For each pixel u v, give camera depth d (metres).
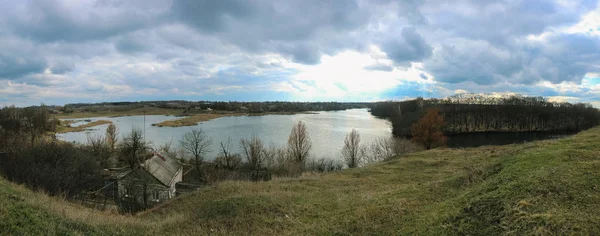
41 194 15.20
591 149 13.91
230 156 46.44
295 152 45.31
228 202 13.85
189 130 86.31
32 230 8.33
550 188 9.06
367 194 14.54
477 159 22.66
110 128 57.34
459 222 8.83
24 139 45.66
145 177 27.42
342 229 10.34
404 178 19.52
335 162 45.41
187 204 17.12
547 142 19.16
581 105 95.69
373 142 57.38
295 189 18.00
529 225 7.45
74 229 9.52
